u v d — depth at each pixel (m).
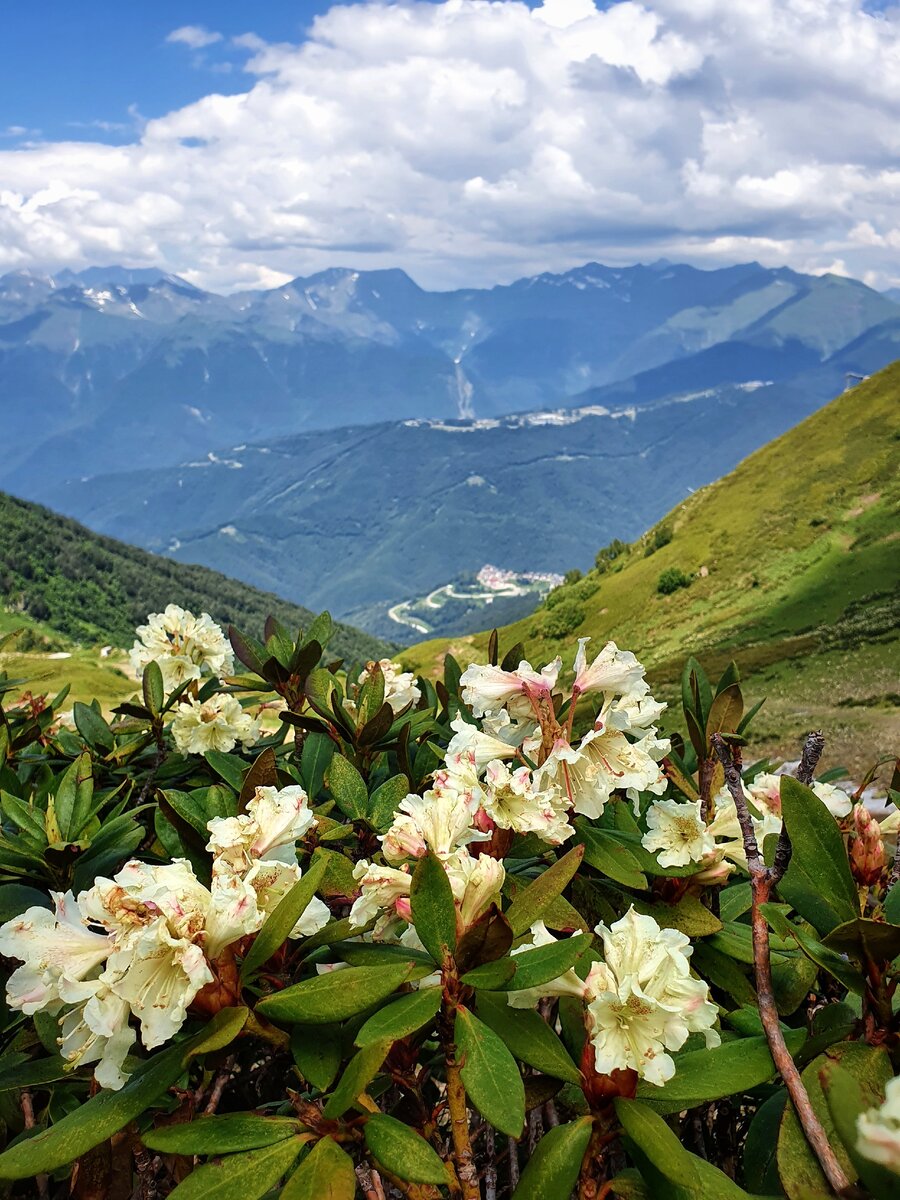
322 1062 1.53
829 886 1.62
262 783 1.91
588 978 1.51
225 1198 1.35
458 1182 1.44
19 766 3.40
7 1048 2.29
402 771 2.62
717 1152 2.13
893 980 1.49
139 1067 1.56
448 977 1.51
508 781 1.88
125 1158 1.79
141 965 1.45
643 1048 1.43
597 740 2.04
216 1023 1.45
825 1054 1.49
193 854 1.88
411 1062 1.72
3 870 2.27
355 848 2.52
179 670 3.84
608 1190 1.50
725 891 2.30
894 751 30.09
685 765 2.63
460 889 1.58
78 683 46.09
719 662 59.44
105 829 2.33
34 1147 1.41
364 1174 1.68
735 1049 1.54
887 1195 1.07
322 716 2.84
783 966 1.98
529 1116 2.11
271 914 1.54
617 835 2.15
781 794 1.66
